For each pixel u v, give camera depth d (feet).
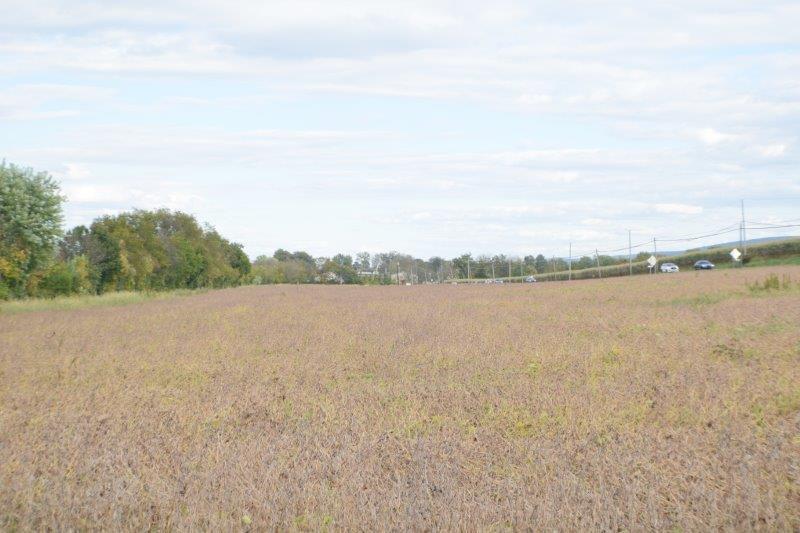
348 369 60.18
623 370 54.49
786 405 41.32
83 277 194.39
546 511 27.04
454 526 26.32
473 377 53.98
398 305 138.21
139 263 230.48
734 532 25.58
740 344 63.52
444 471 31.73
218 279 316.19
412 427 39.29
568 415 40.22
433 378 54.44
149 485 30.89
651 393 45.91
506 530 26.08
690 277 194.08
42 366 65.62
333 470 32.40
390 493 29.22
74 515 28.12
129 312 132.98
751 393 44.11
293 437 37.60
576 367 56.59
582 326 85.10
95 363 66.33
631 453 33.47
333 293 220.64
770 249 289.94
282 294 216.74
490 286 253.44
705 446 34.47
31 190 163.12
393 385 51.93
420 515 27.17
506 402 44.04
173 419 42.29
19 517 28.02
